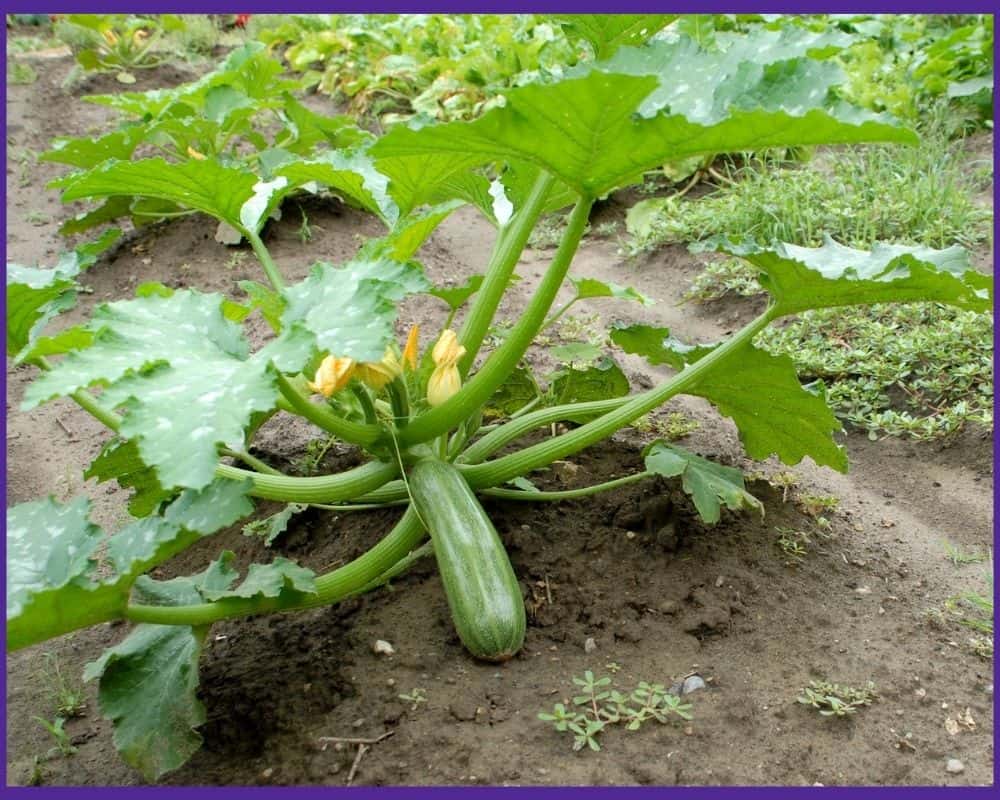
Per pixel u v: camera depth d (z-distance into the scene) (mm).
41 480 2418
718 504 1934
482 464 1929
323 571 1993
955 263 1933
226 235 3402
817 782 1608
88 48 6266
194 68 6348
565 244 1752
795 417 2010
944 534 2123
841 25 5262
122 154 3322
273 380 1551
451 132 1603
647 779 1604
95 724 1787
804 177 3492
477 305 1876
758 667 1774
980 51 4227
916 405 2469
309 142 3920
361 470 1848
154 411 1519
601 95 1544
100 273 3438
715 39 3891
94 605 1580
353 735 1677
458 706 1695
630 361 2701
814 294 1854
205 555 2115
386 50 5680
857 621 1880
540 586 1904
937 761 1646
